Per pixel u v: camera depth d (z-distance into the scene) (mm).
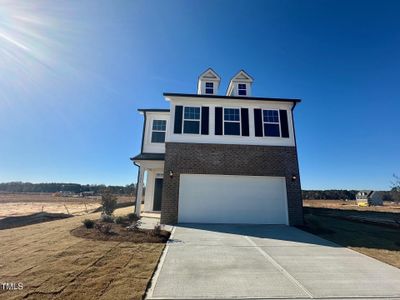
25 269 4777
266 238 8367
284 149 12422
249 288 4148
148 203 16531
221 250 6684
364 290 4141
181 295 3818
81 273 4609
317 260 5883
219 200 11750
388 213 21516
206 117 12656
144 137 15523
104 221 10586
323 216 17016
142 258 5668
